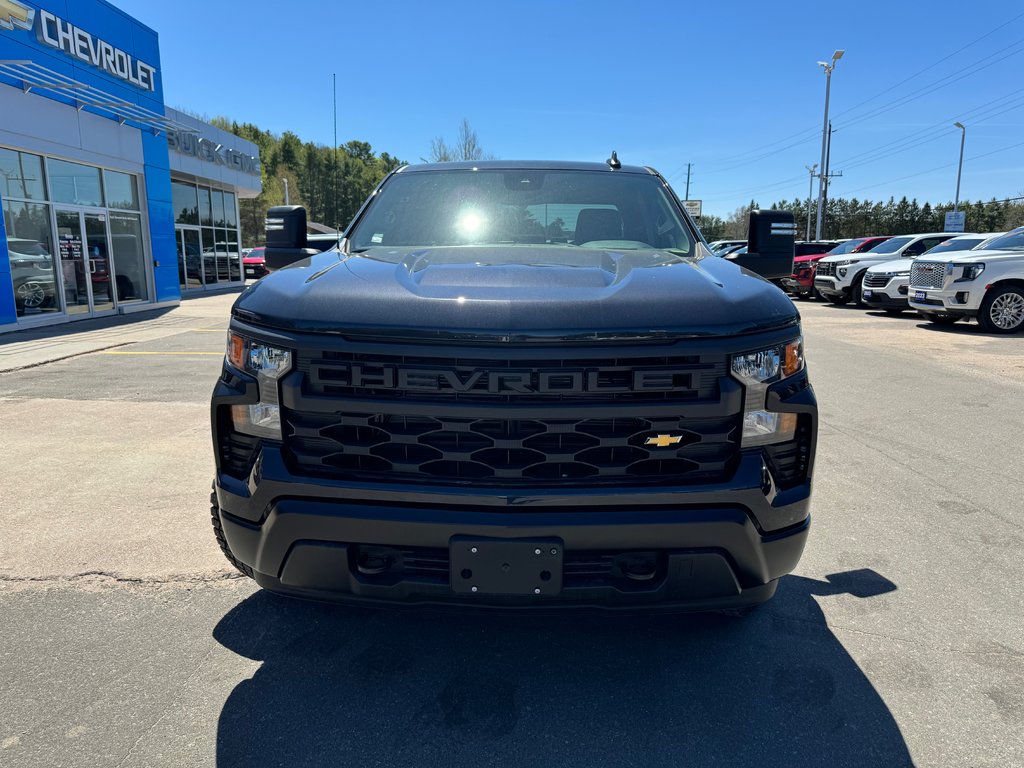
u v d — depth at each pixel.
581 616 2.14
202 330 12.48
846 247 19.09
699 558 2.05
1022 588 3.11
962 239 13.68
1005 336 11.38
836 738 2.14
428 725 2.20
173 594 3.00
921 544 3.57
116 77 15.02
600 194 3.40
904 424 5.90
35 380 7.62
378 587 2.09
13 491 4.20
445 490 2.00
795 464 2.17
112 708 2.26
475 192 3.40
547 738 2.14
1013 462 4.90
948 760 2.05
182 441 5.26
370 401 2.00
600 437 2.00
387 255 2.72
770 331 2.08
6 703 2.28
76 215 14.11
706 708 2.29
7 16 11.69
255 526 2.15
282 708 2.27
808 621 2.82
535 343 1.94
